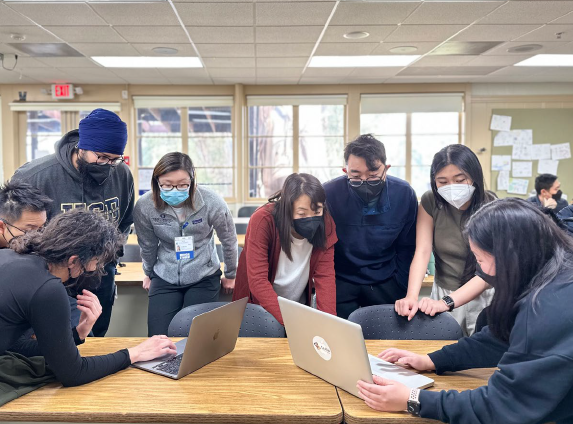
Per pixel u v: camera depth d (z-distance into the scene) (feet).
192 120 25.55
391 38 16.78
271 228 6.42
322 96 25.18
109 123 6.78
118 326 9.82
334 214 7.08
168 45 17.49
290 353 5.38
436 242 6.83
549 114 25.30
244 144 25.32
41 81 24.00
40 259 4.34
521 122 25.35
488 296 6.63
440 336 6.03
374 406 4.00
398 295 7.52
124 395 4.27
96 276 4.77
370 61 20.30
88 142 6.73
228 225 8.19
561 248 3.49
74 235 4.32
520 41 17.35
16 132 25.16
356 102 25.16
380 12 14.11
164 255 7.98
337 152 25.89
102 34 16.17
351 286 7.43
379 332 6.15
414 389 3.93
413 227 7.18
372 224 7.04
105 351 5.33
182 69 21.40
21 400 4.16
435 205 6.68
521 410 3.35
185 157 7.35
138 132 25.54
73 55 18.93
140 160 25.73
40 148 25.40
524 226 3.47
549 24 15.38
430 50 18.51
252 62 20.13
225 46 17.63
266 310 6.25
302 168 25.96
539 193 18.43
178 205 7.54
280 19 14.64
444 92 25.11
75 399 4.19
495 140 25.45
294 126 25.73
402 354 4.94
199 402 4.15
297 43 17.29
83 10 13.91
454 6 13.66
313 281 6.84
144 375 4.74
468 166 5.98
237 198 25.52
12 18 14.61
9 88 24.62
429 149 25.95
